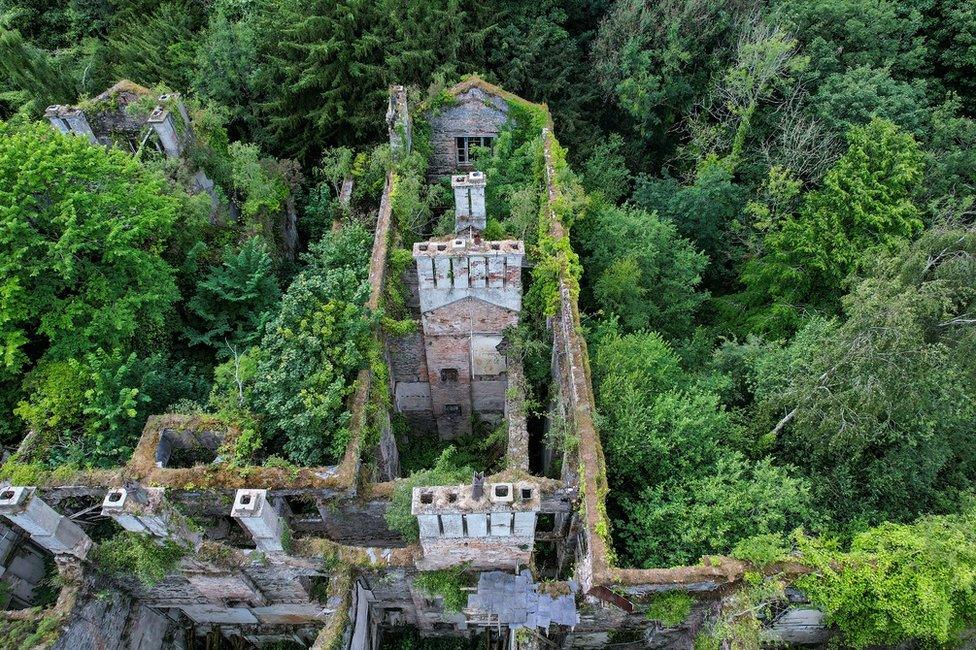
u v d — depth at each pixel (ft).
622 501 69.10
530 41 114.73
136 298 71.10
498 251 68.59
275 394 64.75
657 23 114.93
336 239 86.69
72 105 99.55
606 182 112.68
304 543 59.62
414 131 99.14
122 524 53.83
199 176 94.53
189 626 77.00
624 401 70.95
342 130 116.88
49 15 125.80
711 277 117.08
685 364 94.89
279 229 105.81
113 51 120.67
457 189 75.77
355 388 66.64
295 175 112.57
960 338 68.54
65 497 61.87
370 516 66.44
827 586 55.67
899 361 64.03
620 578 53.62
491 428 96.73
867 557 56.59
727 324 107.76
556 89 118.32
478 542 55.52
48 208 68.64
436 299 73.82
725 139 118.73
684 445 70.95
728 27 116.78
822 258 94.89
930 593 53.98
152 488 54.19
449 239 73.31
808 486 68.44
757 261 106.11
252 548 65.87
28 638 54.08
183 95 115.03
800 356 77.20
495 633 77.61
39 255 68.95
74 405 67.05
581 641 68.54
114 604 63.16
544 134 96.63
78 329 70.18
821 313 97.50
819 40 109.50
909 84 112.88
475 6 113.09
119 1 123.95
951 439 77.20
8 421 71.10
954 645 62.23
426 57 108.06
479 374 86.74
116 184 74.28
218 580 62.18
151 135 87.86
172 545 56.75
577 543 64.13
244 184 96.99
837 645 63.36
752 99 108.47
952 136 104.94
